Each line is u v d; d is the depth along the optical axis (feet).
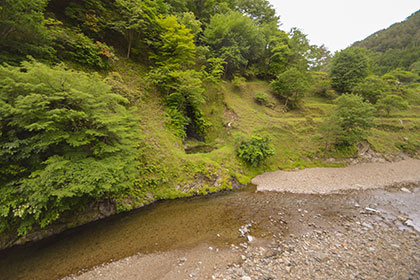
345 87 101.09
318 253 19.31
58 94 17.13
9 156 16.43
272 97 86.17
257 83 93.04
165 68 47.42
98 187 20.08
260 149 48.08
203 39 73.77
